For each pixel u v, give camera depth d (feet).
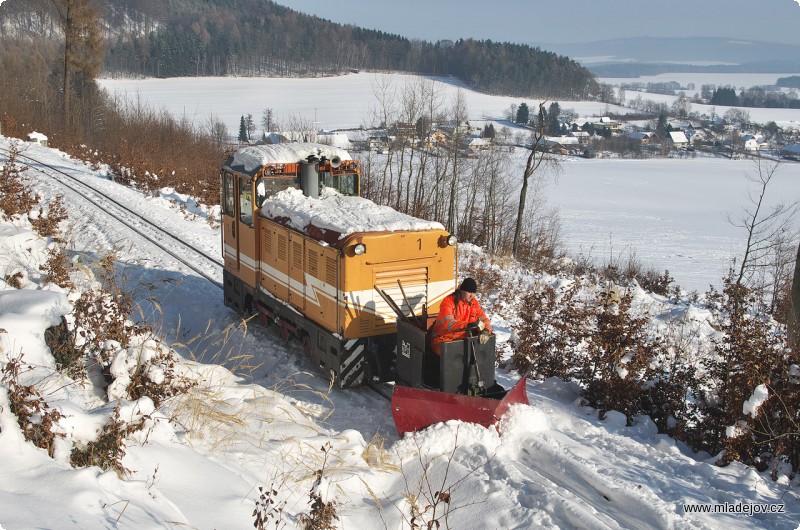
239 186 39.83
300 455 23.15
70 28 139.44
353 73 583.17
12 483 16.15
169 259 53.57
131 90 439.63
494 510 20.47
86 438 19.03
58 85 161.38
